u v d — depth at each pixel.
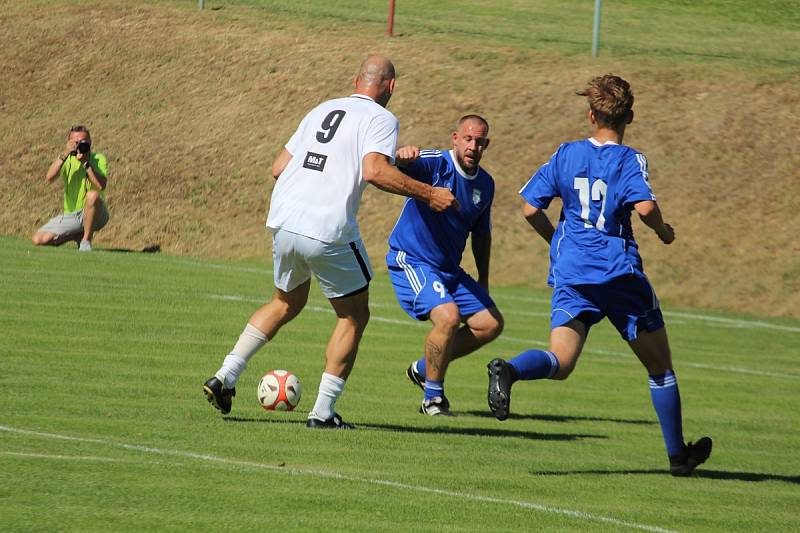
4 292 52.06
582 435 30.44
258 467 22.58
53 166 75.94
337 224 26.22
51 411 27.50
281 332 47.12
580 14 134.25
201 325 46.72
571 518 20.09
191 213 90.25
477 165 33.41
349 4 133.50
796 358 53.16
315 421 27.73
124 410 28.36
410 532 18.39
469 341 33.88
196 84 108.75
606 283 24.28
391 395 35.22
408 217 33.50
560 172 24.91
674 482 24.55
